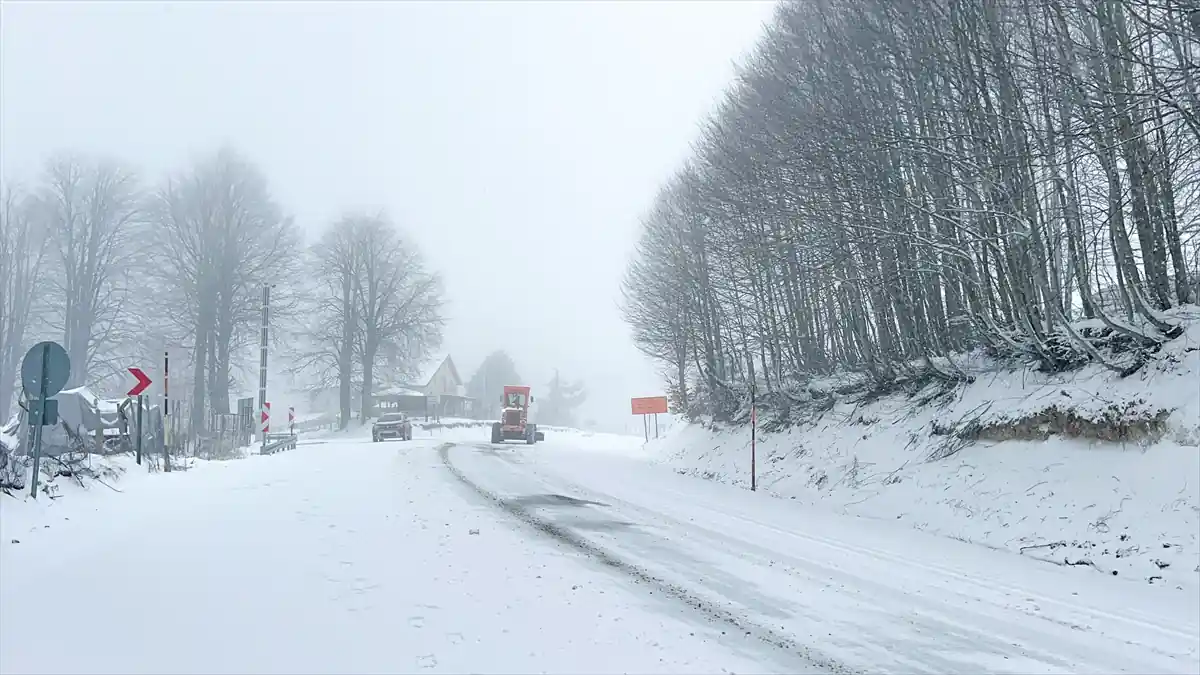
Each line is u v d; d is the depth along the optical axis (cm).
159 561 830
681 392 3525
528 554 965
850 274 1922
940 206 1588
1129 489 1063
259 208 5269
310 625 645
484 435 5619
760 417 2392
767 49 2209
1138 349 1215
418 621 668
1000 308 1549
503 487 1680
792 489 1734
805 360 2392
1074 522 1067
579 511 1364
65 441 2142
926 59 1527
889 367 1823
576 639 647
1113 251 1311
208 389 5019
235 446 3312
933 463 1440
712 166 2519
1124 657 648
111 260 5025
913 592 853
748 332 2684
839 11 1812
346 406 6103
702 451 2591
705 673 587
